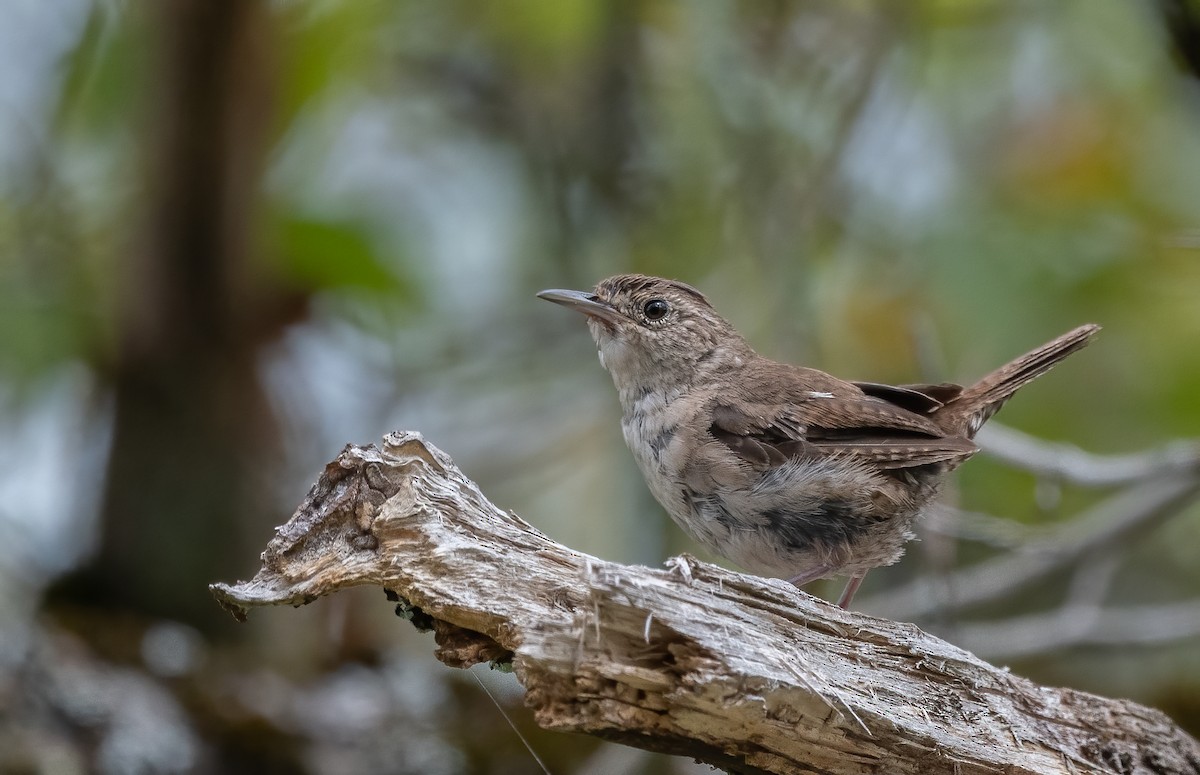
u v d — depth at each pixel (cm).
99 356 1198
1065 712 650
